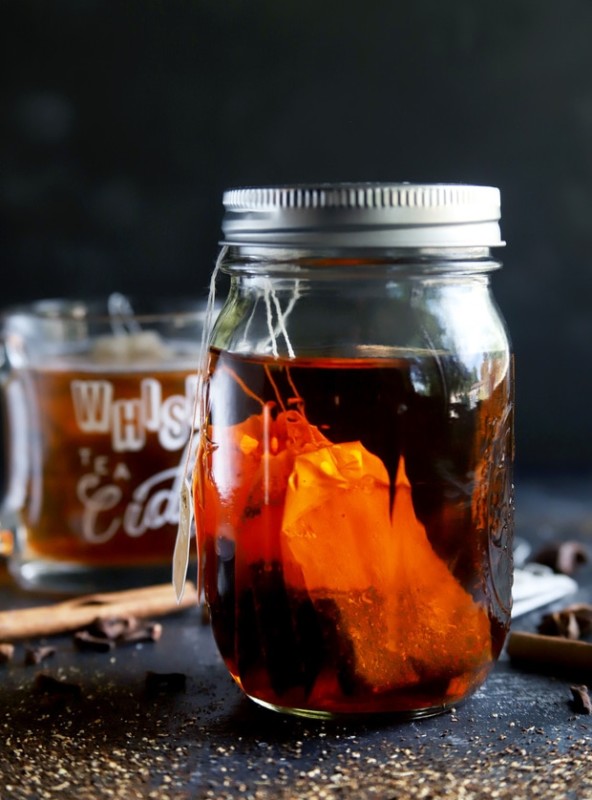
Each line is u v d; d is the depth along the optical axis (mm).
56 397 488
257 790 342
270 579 363
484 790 340
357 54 753
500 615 379
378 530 357
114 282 786
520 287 782
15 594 507
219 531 375
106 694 410
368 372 353
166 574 502
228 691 411
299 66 757
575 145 759
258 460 363
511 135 759
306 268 357
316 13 751
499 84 754
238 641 374
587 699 391
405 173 764
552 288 781
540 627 456
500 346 373
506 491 381
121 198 776
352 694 365
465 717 384
